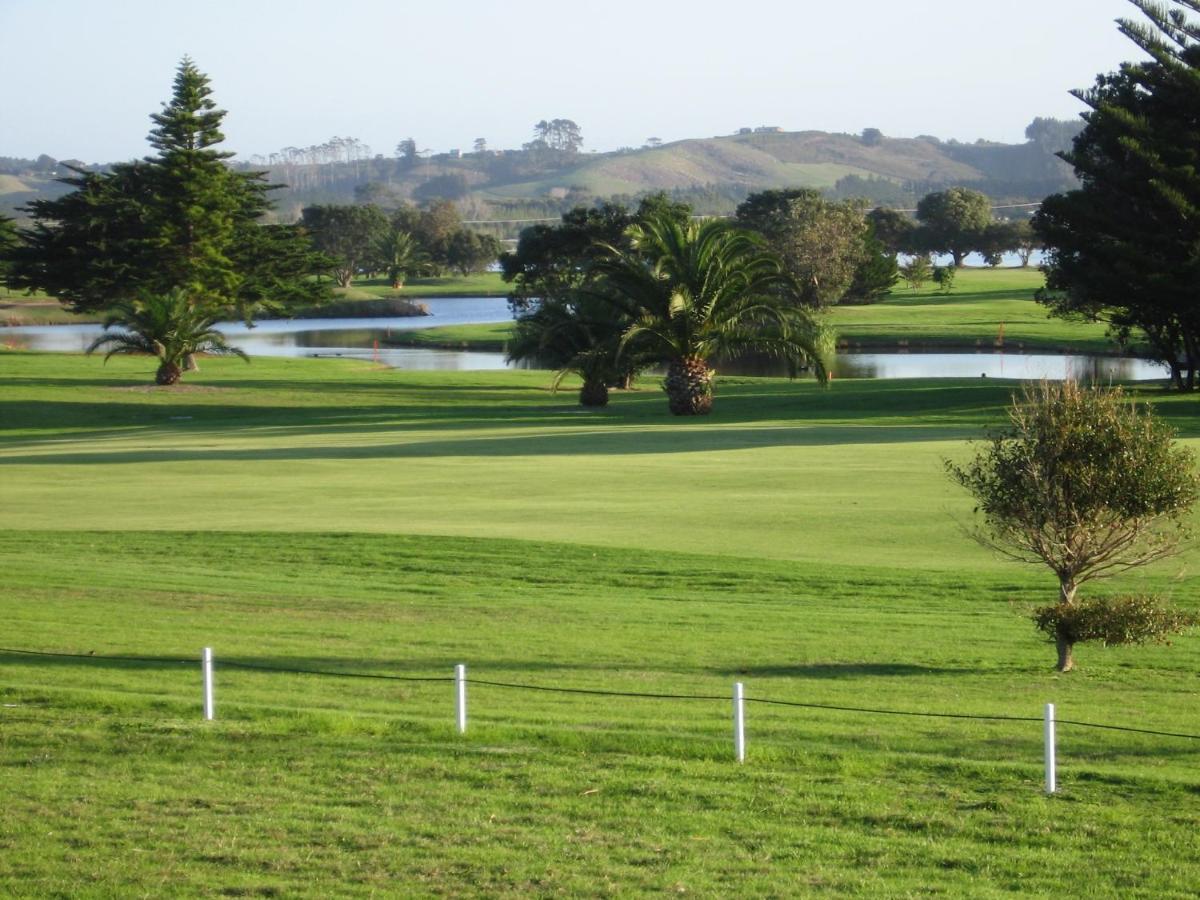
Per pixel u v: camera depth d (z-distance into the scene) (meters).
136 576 25.11
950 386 79.50
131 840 11.89
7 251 120.19
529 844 11.77
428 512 32.25
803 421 61.06
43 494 36.50
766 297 67.25
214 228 113.06
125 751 14.56
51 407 76.69
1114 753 14.67
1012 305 171.88
